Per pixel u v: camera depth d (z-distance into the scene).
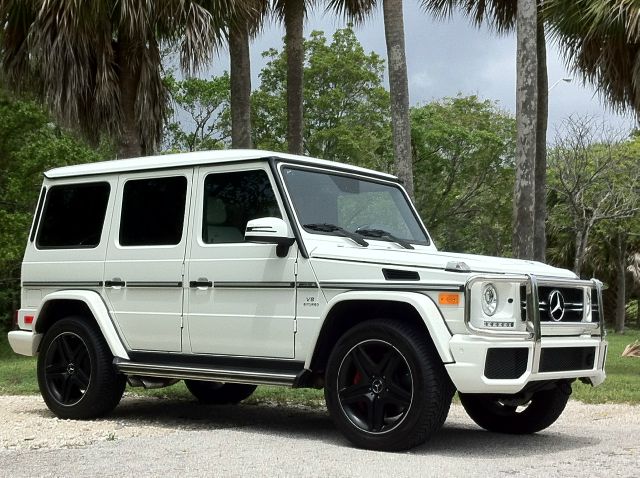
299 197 6.62
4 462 5.37
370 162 34.44
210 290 6.77
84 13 11.87
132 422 7.36
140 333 7.20
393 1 13.49
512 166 36.22
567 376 6.05
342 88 36.88
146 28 12.11
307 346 6.26
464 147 35.59
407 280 5.90
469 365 5.54
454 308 5.66
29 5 12.38
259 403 8.75
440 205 35.72
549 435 6.86
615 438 6.68
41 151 21.34
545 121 17.69
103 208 7.58
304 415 7.89
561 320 6.07
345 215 6.89
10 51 12.86
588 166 29.73
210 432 6.66
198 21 12.08
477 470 5.16
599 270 39.69
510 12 16.83
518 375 5.71
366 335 5.96
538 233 17.86
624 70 13.65
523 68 13.07
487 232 36.69
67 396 7.59
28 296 7.97
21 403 8.95
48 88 12.31
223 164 6.89
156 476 4.92
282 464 5.29
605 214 30.31
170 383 7.58
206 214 6.92
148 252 7.17
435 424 5.74
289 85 15.28
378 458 5.55
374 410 5.93
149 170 7.32
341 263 6.16
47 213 7.97
